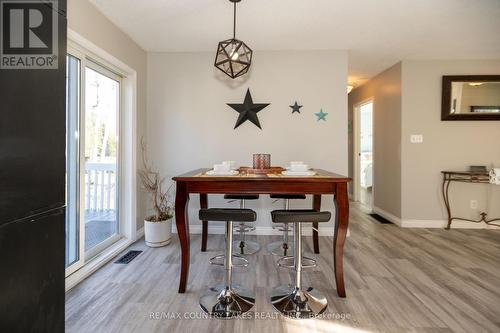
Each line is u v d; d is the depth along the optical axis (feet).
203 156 11.30
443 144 12.14
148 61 11.23
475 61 11.97
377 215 14.52
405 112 12.21
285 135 11.12
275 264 8.24
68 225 7.22
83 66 7.43
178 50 11.02
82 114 7.40
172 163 11.34
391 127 13.17
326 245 9.98
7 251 3.32
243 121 11.13
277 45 10.51
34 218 3.72
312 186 6.29
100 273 7.54
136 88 10.30
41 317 3.88
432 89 12.09
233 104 11.09
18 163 3.44
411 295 6.46
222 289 6.57
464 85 11.90
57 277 4.18
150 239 9.60
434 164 12.20
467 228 12.06
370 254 9.08
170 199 11.36
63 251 4.32
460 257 8.84
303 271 7.74
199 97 11.24
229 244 6.02
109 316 5.57
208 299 6.19
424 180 12.25
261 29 9.16
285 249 9.12
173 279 7.21
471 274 7.60
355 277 7.38
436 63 12.04
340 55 10.93
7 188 3.29
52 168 4.04
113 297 6.30
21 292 3.53
